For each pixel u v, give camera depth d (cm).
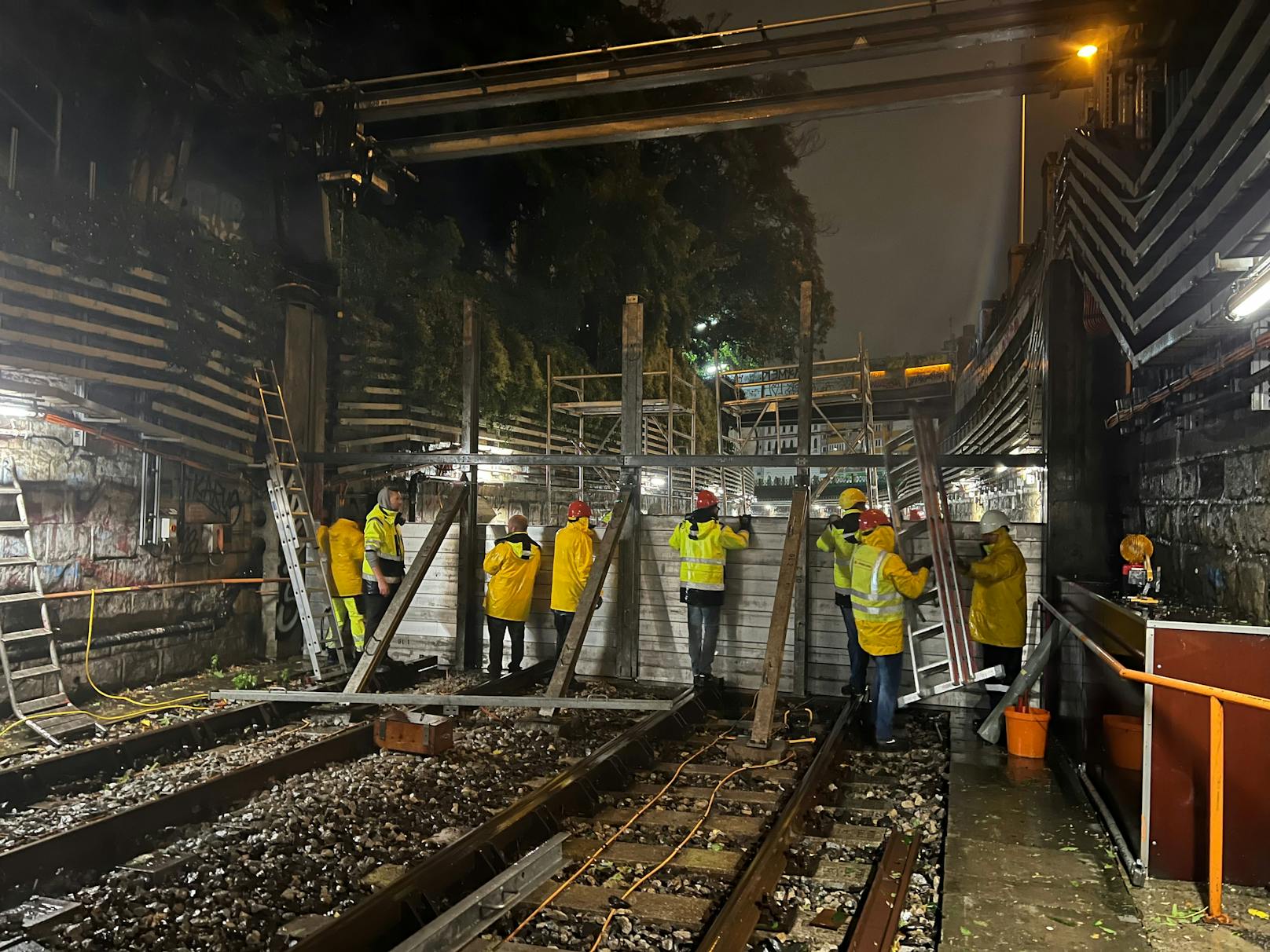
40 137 871
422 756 722
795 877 491
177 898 457
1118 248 661
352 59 1642
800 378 982
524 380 1878
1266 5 354
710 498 946
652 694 980
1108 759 539
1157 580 605
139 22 997
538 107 2020
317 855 513
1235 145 372
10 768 602
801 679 982
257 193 1211
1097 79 905
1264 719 440
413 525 1163
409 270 1609
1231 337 509
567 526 1030
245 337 1100
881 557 766
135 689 919
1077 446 861
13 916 415
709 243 2883
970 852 502
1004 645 773
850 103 1083
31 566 792
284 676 992
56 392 779
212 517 1055
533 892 459
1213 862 411
